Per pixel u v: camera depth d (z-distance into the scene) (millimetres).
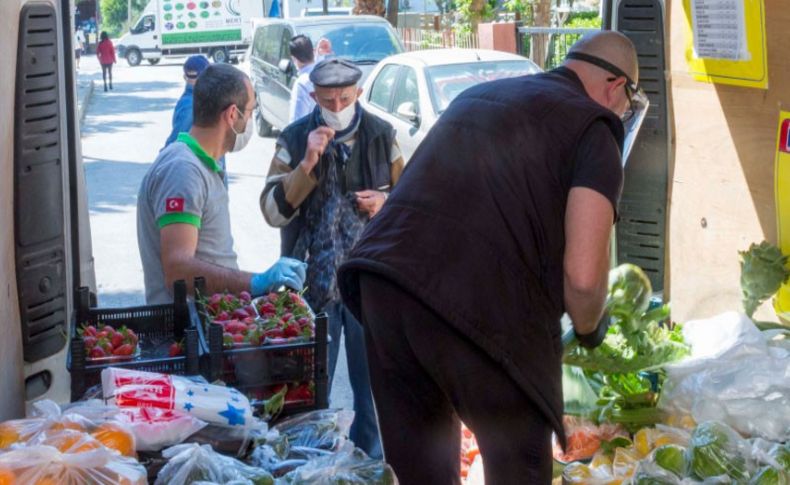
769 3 3305
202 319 3572
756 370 3088
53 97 3637
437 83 10219
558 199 2781
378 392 3035
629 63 3043
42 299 3613
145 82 34531
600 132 2785
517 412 2777
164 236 3799
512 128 2814
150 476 2648
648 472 2764
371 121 4520
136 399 2799
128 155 17844
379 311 2895
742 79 3467
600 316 2857
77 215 4066
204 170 3945
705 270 3785
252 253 10305
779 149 3365
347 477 2633
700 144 3740
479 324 2721
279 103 16781
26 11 3475
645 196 4008
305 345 3295
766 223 3469
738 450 2729
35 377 3631
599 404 3330
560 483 3143
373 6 19609
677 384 3205
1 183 3270
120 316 3625
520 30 18047
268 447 2852
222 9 42250
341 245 4402
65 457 2369
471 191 2814
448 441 3049
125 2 76312
